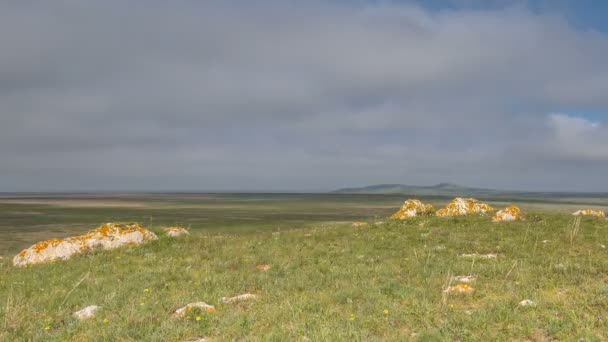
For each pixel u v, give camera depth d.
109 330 9.67
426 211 34.09
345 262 17.03
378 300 11.09
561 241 20.03
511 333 8.41
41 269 18.83
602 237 20.80
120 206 135.50
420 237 22.66
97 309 11.59
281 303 11.23
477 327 8.83
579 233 22.03
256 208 124.81
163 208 123.25
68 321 10.78
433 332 8.50
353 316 9.73
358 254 18.80
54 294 13.66
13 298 13.29
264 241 24.28
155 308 11.49
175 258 19.66
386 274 14.50
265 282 14.29
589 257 15.58
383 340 8.41
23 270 19.09
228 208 124.31
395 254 18.31
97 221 72.44
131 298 12.62
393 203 169.75
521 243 19.89
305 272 15.31
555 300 10.24
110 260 19.95
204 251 21.25
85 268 18.09
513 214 29.14
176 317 10.54
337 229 28.09
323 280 14.05
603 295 10.45
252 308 11.05
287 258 18.38
